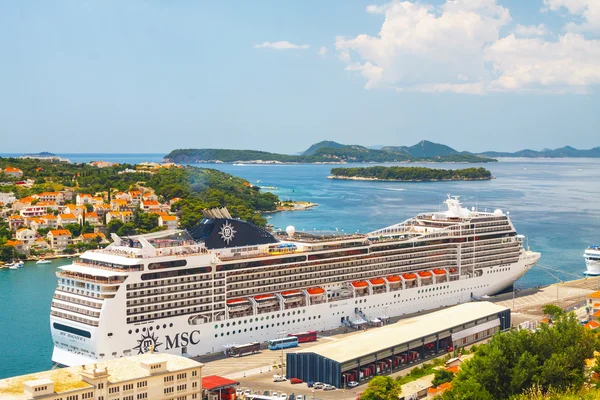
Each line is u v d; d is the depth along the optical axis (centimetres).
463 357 17925
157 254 17738
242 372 16925
